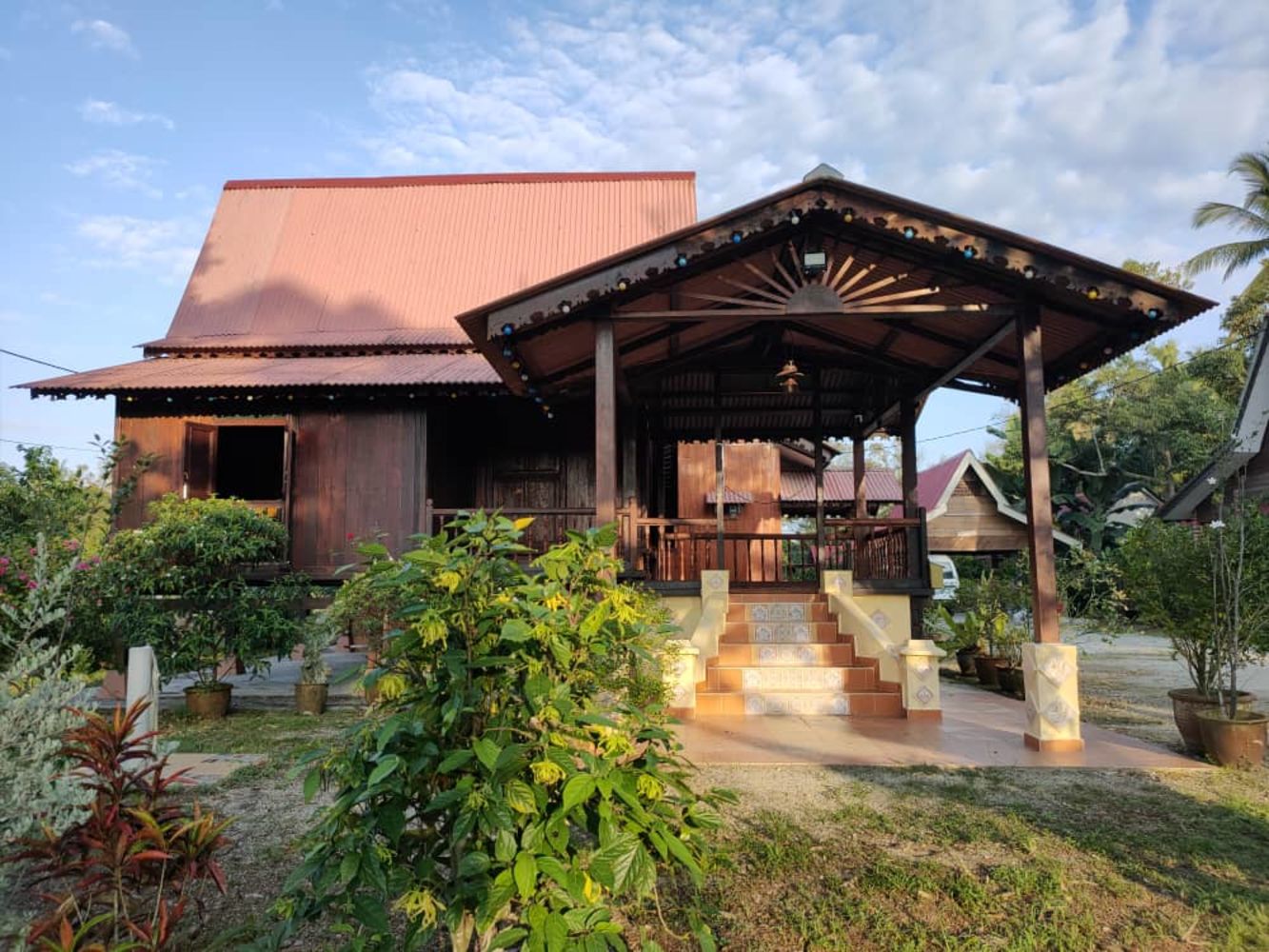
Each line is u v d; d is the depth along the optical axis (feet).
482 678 7.86
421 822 8.16
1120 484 89.45
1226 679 28.96
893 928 10.34
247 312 44.60
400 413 35.17
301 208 50.93
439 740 7.66
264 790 17.12
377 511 34.63
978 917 10.71
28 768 8.64
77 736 9.09
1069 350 25.41
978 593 37.42
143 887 9.64
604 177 51.78
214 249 48.62
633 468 34.22
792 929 10.32
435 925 7.89
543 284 21.31
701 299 23.71
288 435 34.76
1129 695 31.01
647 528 34.68
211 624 27.40
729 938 10.12
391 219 50.21
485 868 6.84
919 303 25.09
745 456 52.85
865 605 29.91
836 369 33.88
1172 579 20.13
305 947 9.84
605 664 8.95
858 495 39.09
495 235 48.93
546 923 6.53
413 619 7.85
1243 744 18.15
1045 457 21.09
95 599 25.82
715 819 7.96
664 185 51.19
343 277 46.70
